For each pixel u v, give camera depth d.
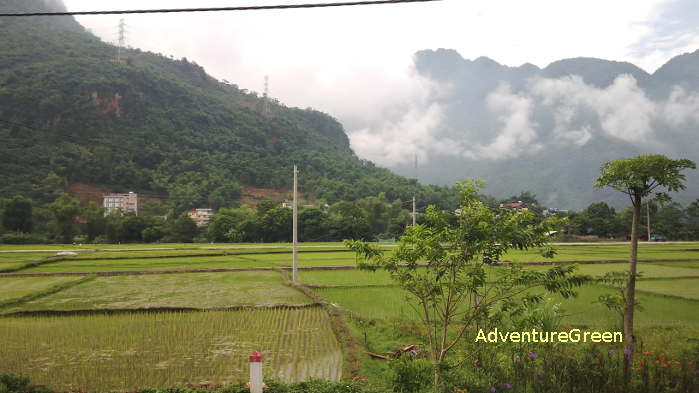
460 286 7.68
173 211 98.69
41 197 84.31
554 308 10.22
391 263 8.05
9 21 165.38
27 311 16.70
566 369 7.76
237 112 182.25
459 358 9.42
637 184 8.81
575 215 88.12
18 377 8.76
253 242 79.00
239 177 133.00
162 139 134.00
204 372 10.34
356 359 10.78
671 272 29.50
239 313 16.72
